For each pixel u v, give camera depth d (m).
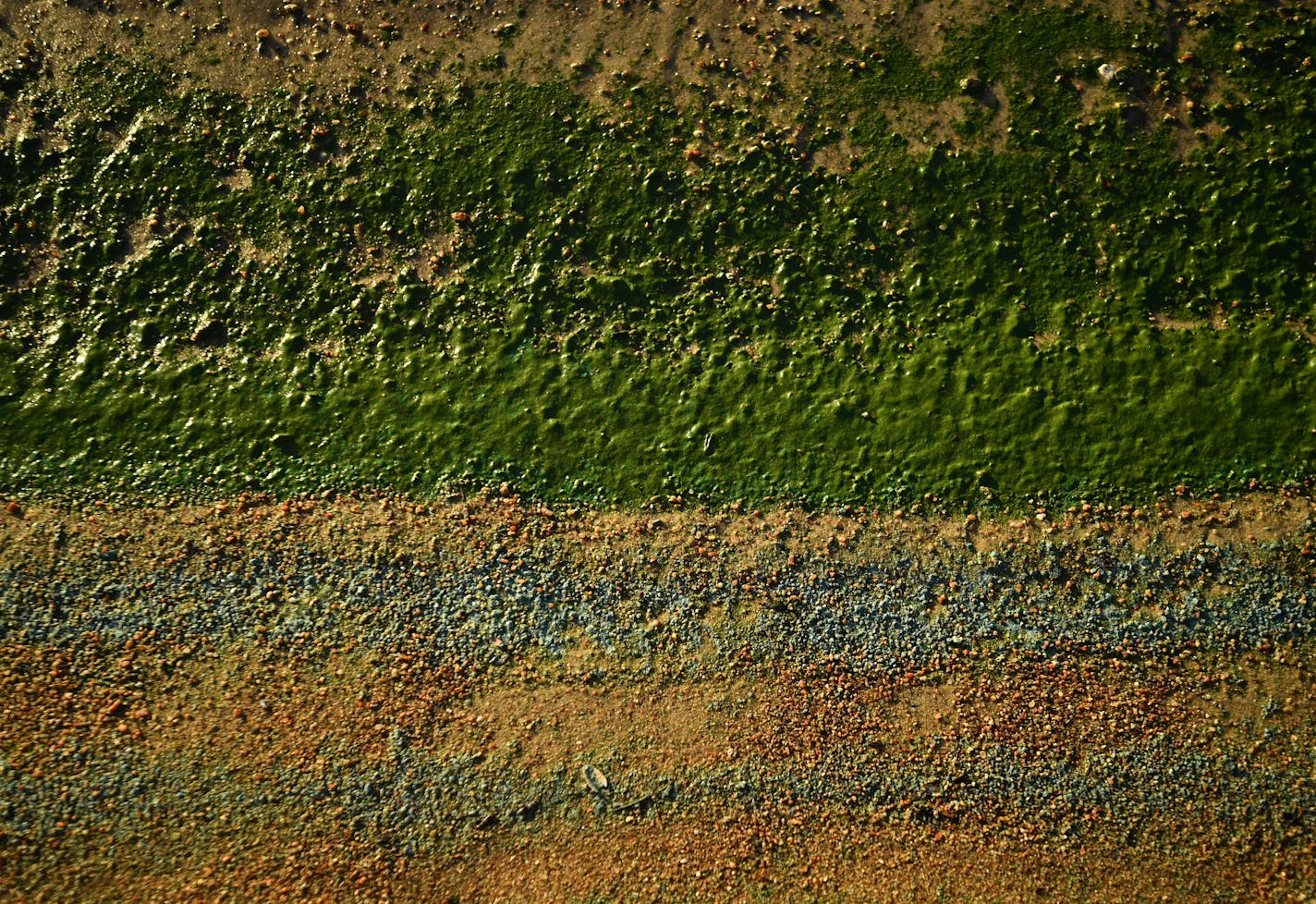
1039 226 9.09
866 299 9.08
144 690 8.03
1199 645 8.26
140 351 8.91
